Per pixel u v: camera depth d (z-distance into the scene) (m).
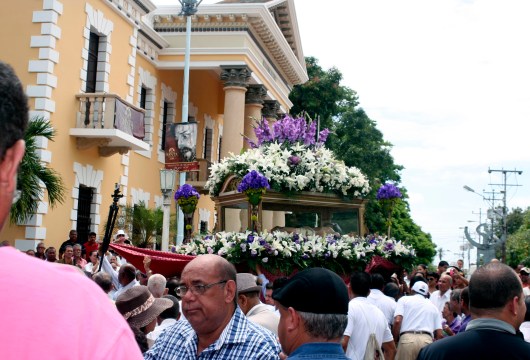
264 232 10.05
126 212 24.92
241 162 11.11
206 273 4.62
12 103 1.57
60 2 21.66
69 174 22.33
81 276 1.62
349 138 53.41
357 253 10.63
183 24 32.59
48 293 1.49
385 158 53.22
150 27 30.17
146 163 30.89
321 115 52.50
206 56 32.41
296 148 11.46
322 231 11.12
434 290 14.45
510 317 4.25
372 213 33.34
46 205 20.86
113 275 11.81
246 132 35.06
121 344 1.54
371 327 8.13
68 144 22.23
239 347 4.58
